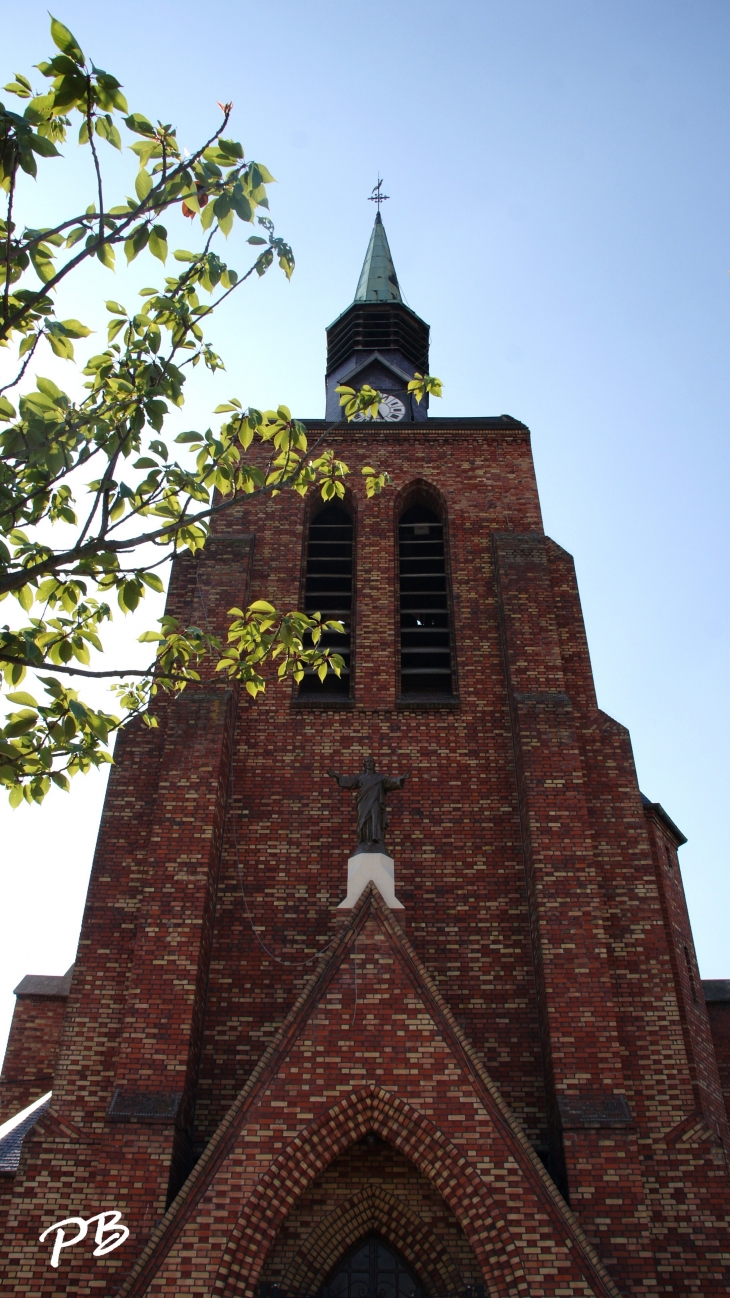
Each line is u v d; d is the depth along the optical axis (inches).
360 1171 682.2
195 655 594.2
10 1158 740.0
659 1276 660.7
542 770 857.5
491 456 1154.7
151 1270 583.2
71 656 534.6
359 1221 670.5
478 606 1024.9
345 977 690.8
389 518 1107.9
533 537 1051.9
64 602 524.7
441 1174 622.8
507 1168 619.2
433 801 888.3
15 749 494.6
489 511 1100.5
